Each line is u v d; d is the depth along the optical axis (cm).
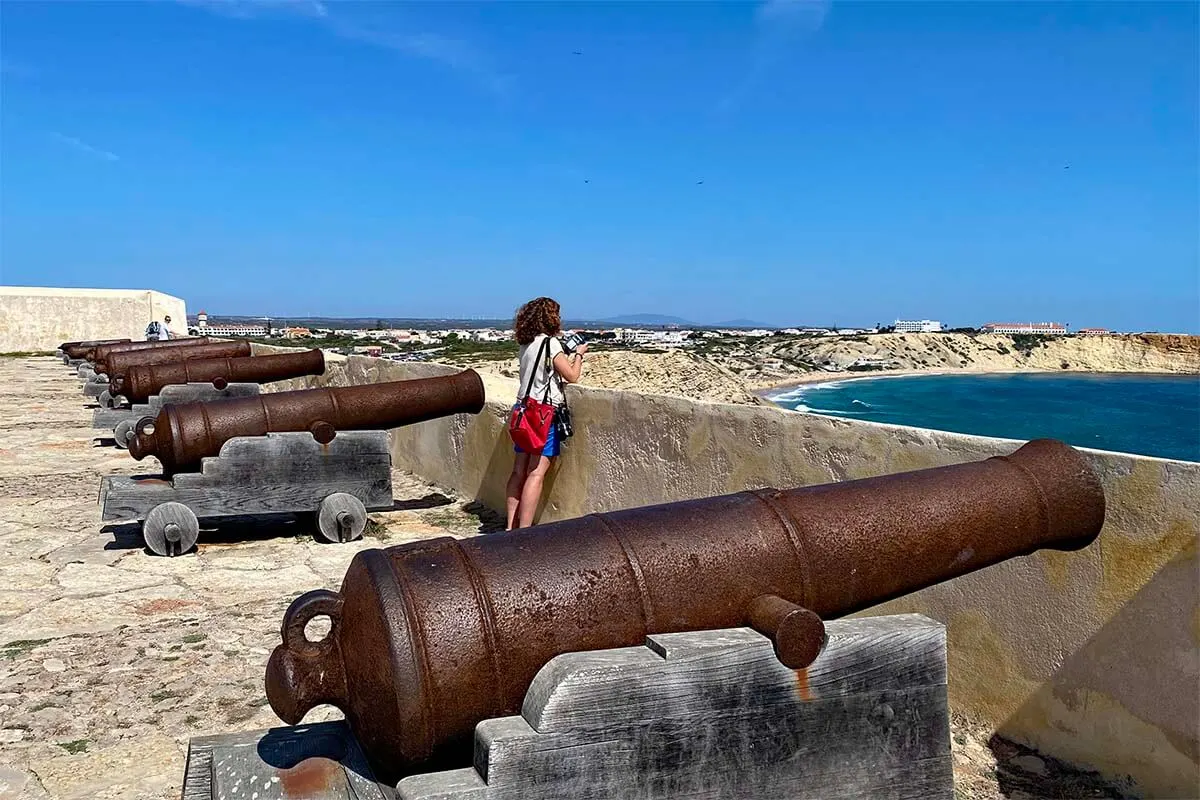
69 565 571
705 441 483
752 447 452
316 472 642
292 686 220
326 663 224
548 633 229
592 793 218
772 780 234
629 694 219
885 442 377
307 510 643
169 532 595
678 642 229
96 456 995
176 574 558
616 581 240
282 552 615
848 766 241
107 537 642
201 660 419
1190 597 285
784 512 268
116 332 3641
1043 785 310
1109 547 307
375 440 655
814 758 238
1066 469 296
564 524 256
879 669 242
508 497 608
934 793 250
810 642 233
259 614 486
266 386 1498
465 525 699
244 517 711
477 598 226
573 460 602
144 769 318
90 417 1338
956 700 360
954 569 281
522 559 238
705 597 248
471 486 782
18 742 337
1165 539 291
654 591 243
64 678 396
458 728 222
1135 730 300
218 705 371
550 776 214
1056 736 324
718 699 227
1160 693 293
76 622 468
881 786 245
